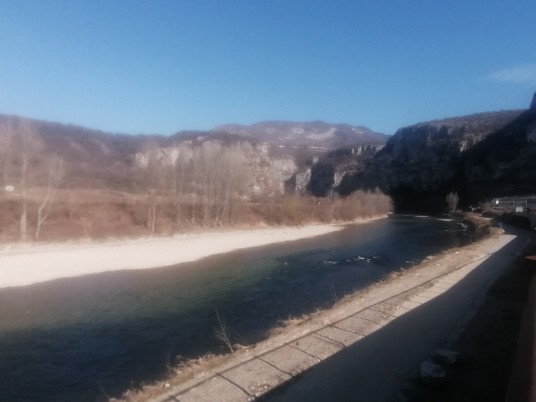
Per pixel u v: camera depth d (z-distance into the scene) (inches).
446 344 339.3
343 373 291.9
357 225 2706.7
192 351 449.1
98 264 987.3
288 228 2186.3
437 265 749.3
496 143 4562.0
